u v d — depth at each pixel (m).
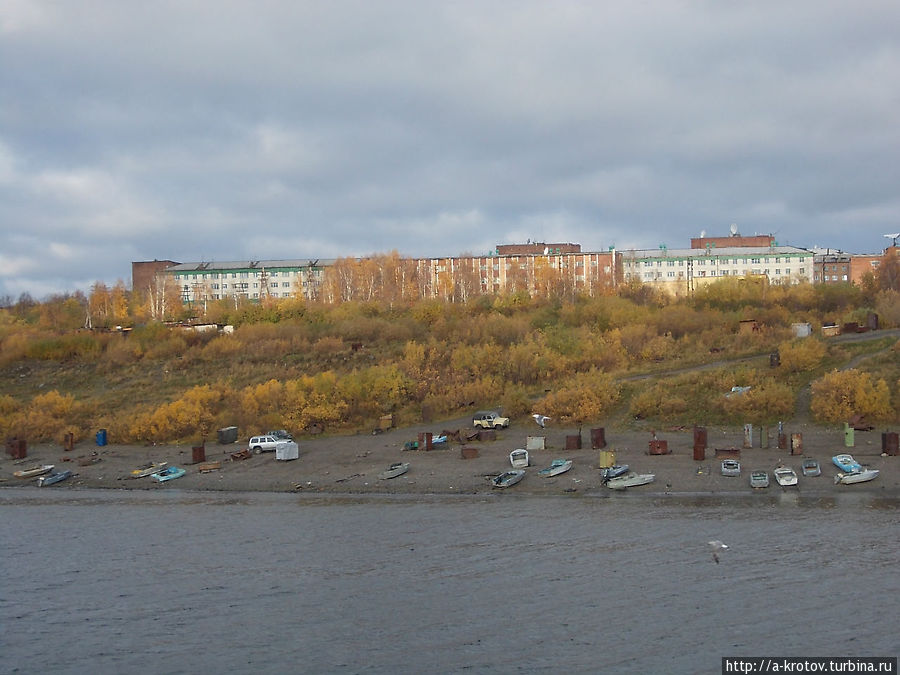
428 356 120.75
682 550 53.81
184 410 96.31
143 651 42.66
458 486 72.25
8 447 90.56
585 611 45.25
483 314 149.12
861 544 53.50
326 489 73.50
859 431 80.50
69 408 104.12
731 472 69.75
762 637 41.66
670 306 145.12
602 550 54.47
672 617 44.09
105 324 166.38
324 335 139.25
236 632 44.50
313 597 48.78
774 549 53.25
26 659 42.09
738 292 150.00
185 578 52.56
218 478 78.62
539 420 91.00
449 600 47.50
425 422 95.75
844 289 148.50
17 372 128.50
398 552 55.88
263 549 57.72
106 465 85.50
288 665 40.69
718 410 89.44
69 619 46.72
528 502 66.75
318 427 94.12
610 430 87.88
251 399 99.44
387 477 75.19
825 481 67.62
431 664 40.19
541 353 113.44
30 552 58.41
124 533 62.59
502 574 51.03
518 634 42.94
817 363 98.19
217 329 149.25
